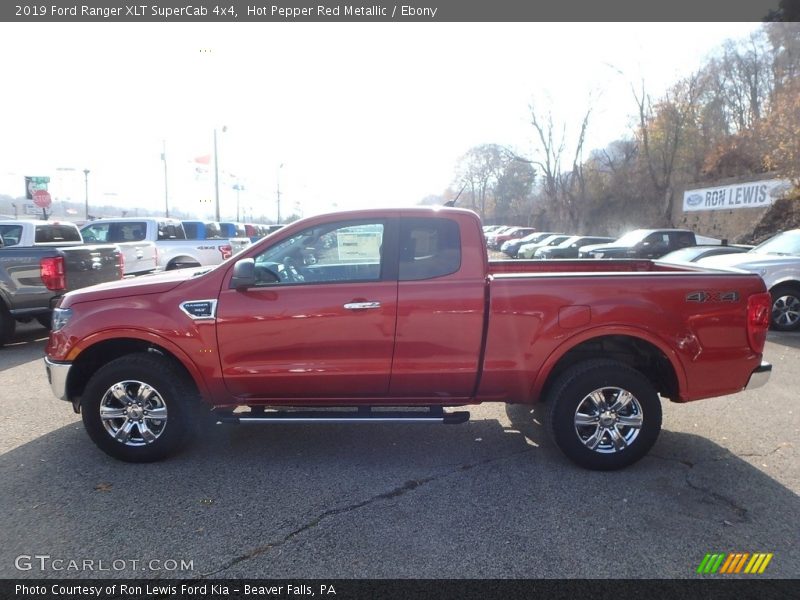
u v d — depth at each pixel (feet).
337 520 10.71
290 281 13.29
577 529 10.35
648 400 12.55
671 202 108.99
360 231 13.05
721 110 123.85
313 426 15.93
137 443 13.16
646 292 12.51
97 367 14.10
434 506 11.24
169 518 10.77
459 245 12.78
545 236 99.50
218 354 12.77
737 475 12.57
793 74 88.99
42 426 15.74
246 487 12.09
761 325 12.83
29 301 25.64
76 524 10.55
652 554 9.55
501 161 238.07
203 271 14.97
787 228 73.72
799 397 18.29
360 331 12.59
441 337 12.61
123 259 32.27
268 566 9.27
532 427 15.78
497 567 9.21
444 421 12.95
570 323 12.45
